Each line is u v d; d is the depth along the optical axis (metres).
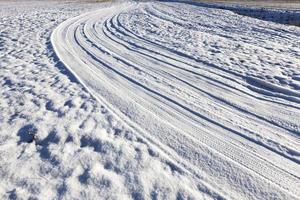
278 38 14.12
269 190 4.40
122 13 22.89
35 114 6.54
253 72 9.08
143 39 13.62
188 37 14.23
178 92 7.74
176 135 5.77
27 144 5.42
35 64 9.97
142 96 7.51
